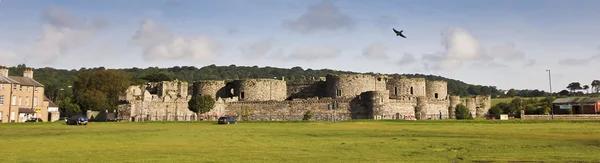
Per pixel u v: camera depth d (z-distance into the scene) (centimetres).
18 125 6262
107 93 11988
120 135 4125
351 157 2556
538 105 12231
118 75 12406
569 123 6212
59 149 2895
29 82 9750
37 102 9825
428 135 4097
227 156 2584
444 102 9875
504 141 3450
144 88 11231
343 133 4394
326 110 9281
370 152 2794
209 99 9369
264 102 9719
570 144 3191
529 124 6031
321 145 3194
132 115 9106
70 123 6488
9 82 9031
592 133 4244
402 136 3997
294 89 10950
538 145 3139
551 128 5072
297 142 3425
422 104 9381
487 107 11000
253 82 10469
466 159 2473
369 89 10012
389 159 2478
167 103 9538
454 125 5853
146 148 2970
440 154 2692
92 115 10538
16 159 2428
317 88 10738
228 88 11019
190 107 9350
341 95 9906
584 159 2430
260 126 5788
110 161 2372
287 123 6650
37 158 2472
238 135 4141
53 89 16212
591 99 10431
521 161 2380
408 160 2441
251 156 2586
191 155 2619
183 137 3897
